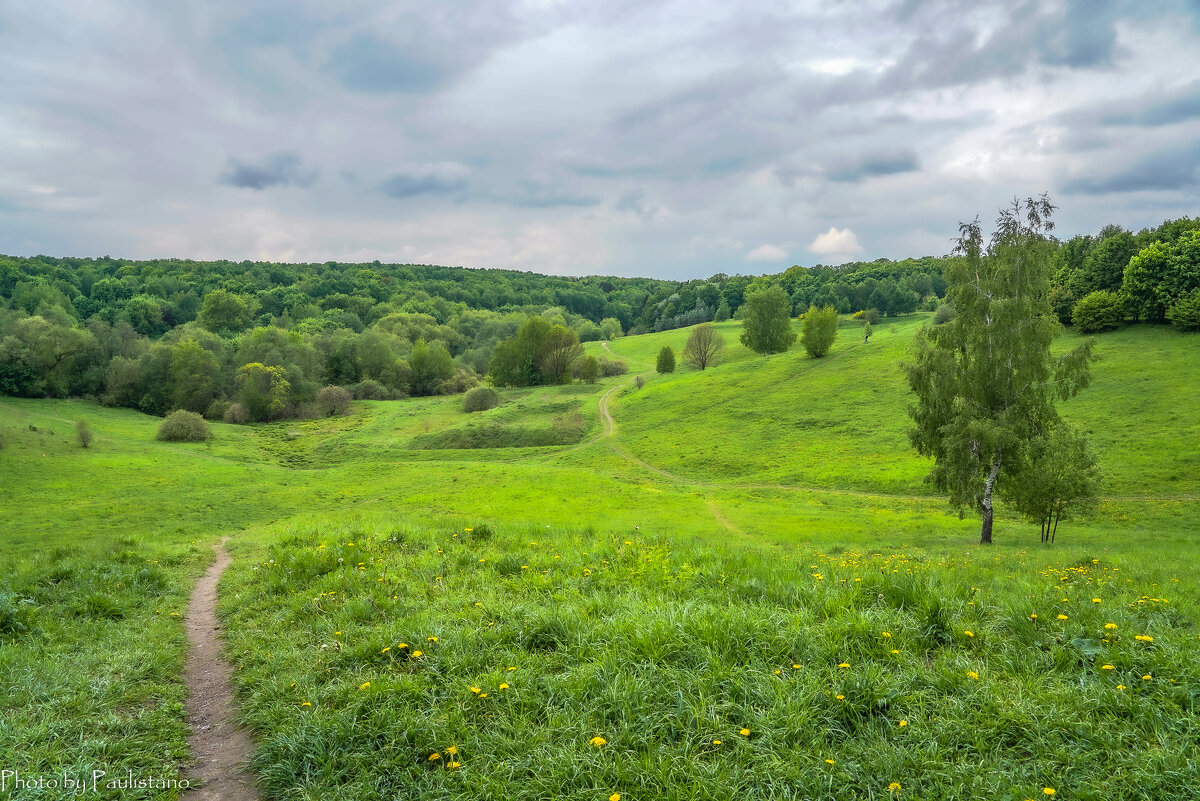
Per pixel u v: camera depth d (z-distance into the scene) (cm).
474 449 8844
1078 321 8469
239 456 8475
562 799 463
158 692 710
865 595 788
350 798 487
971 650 644
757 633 664
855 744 501
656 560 1065
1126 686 546
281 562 1275
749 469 6481
